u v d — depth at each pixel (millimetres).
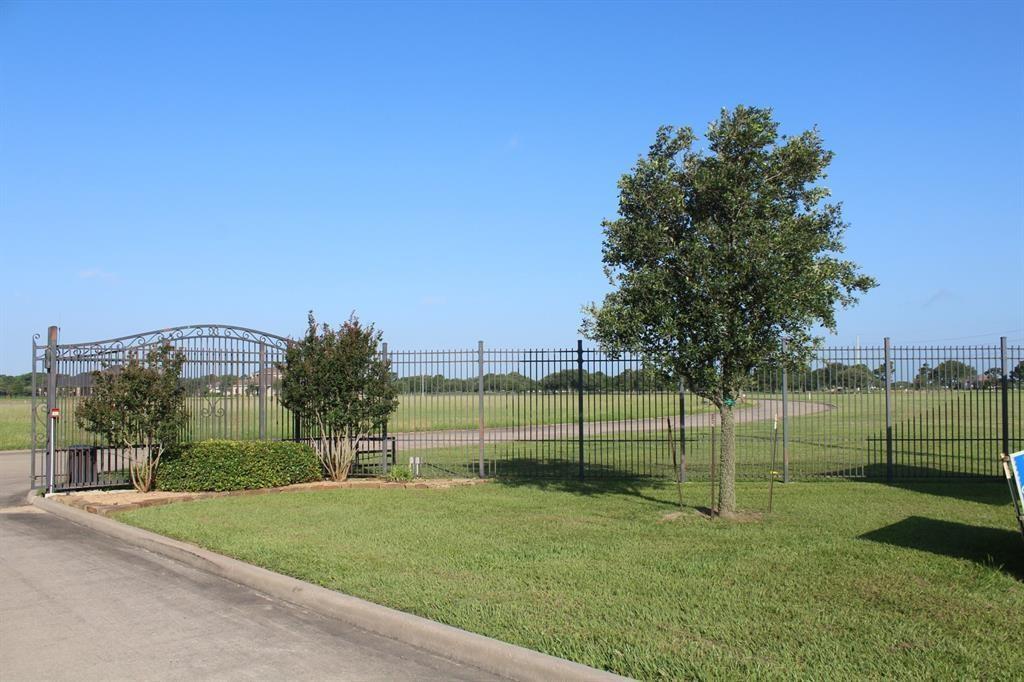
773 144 10508
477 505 11945
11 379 53750
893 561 7805
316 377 14719
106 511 11781
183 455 13844
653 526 9938
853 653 5238
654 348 10414
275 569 7965
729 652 5301
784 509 11141
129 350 13812
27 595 7461
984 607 6254
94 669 5461
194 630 6359
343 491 13828
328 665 5535
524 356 15711
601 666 5121
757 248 9625
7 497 14555
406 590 6988
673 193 10438
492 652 5426
